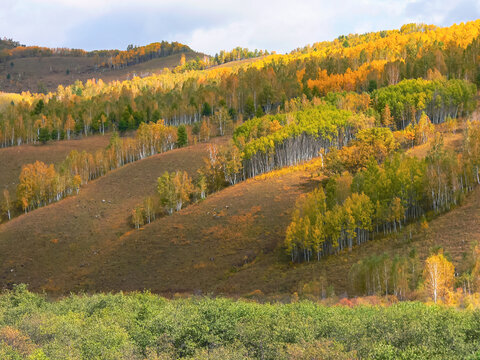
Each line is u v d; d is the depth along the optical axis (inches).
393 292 2792.8
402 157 4761.3
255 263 3794.3
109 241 4638.3
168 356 1745.8
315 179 5009.8
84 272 4138.8
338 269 3353.8
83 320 2187.5
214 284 3580.2
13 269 4281.5
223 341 1854.1
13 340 1748.3
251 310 2096.5
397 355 1556.3
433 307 1995.6
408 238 3567.9
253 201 4702.3
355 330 1743.4
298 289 3164.4
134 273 3959.2
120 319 2146.9
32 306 2410.2
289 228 3750.0
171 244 4293.8
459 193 3870.6
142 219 4869.6
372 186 4109.3
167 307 2213.3
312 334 1774.1
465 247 3085.6
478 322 1722.4
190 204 5093.5
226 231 4288.9
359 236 3843.5
